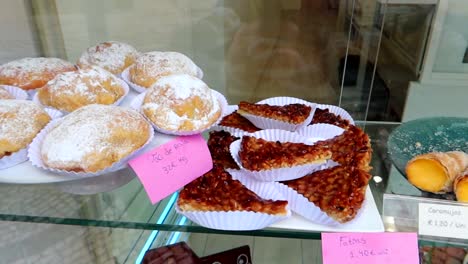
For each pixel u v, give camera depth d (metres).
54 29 0.44
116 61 0.40
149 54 0.39
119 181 0.30
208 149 0.29
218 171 0.28
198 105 0.30
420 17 0.48
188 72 0.38
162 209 0.28
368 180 0.28
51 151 0.26
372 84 0.46
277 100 0.38
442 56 0.49
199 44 0.57
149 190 0.26
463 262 0.31
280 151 0.28
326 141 0.32
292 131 0.33
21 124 0.28
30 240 0.38
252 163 0.27
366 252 0.24
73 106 0.32
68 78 0.32
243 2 0.59
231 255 0.36
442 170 0.28
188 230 0.27
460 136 0.35
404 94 0.46
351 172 0.27
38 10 0.42
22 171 0.27
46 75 0.36
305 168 0.27
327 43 0.53
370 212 0.26
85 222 0.27
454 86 0.47
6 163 0.27
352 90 0.45
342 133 0.33
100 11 0.48
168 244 0.38
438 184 0.28
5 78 0.35
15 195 0.29
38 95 0.34
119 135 0.26
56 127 0.27
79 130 0.26
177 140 0.28
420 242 0.25
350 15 0.51
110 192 0.29
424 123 0.36
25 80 0.35
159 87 0.30
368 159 0.30
